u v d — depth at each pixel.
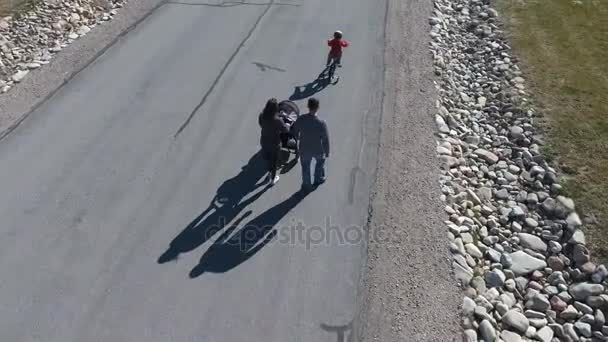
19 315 7.98
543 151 12.09
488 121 13.19
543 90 14.01
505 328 8.61
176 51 14.37
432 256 9.27
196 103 12.48
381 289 8.62
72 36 14.70
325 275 8.79
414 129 12.12
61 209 9.71
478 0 18.38
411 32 15.94
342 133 11.73
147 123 11.80
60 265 8.74
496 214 10.73
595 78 14.64
